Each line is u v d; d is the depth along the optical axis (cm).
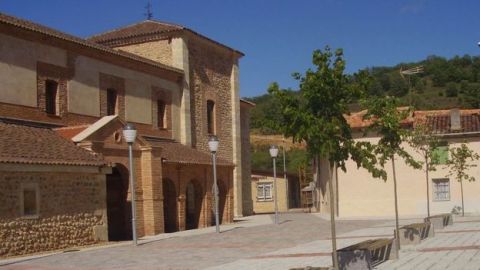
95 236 2238
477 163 3556
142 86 3225
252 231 2759
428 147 2734
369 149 1131
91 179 2247
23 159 1938
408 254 1557
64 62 2677
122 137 2584
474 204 3566
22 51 2453
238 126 4234
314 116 1060
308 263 1465
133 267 1523
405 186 3688
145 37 3662
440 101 9206
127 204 2595
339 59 1077
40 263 1656
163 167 2861
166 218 2959
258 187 5919
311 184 5975
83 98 2778
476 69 10419
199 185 3219
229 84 4200
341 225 2961
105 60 2936
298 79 1087
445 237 2002
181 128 3572
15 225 1894
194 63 3753
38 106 2517
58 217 2075
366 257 1222
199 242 2236
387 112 1527
